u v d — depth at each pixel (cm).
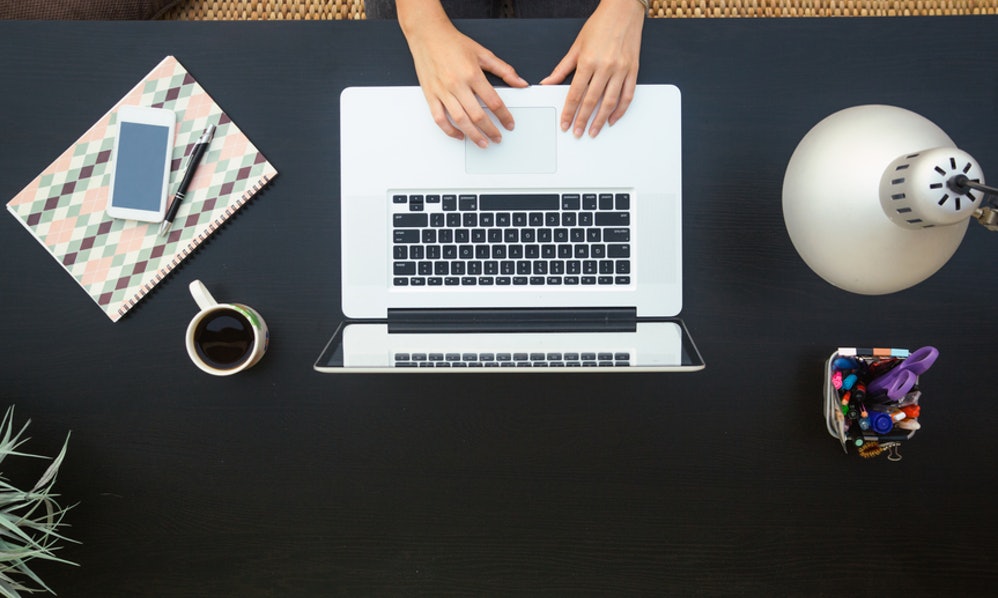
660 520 89
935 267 74
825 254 75
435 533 89
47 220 88
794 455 89
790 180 76
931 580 88
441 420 89
